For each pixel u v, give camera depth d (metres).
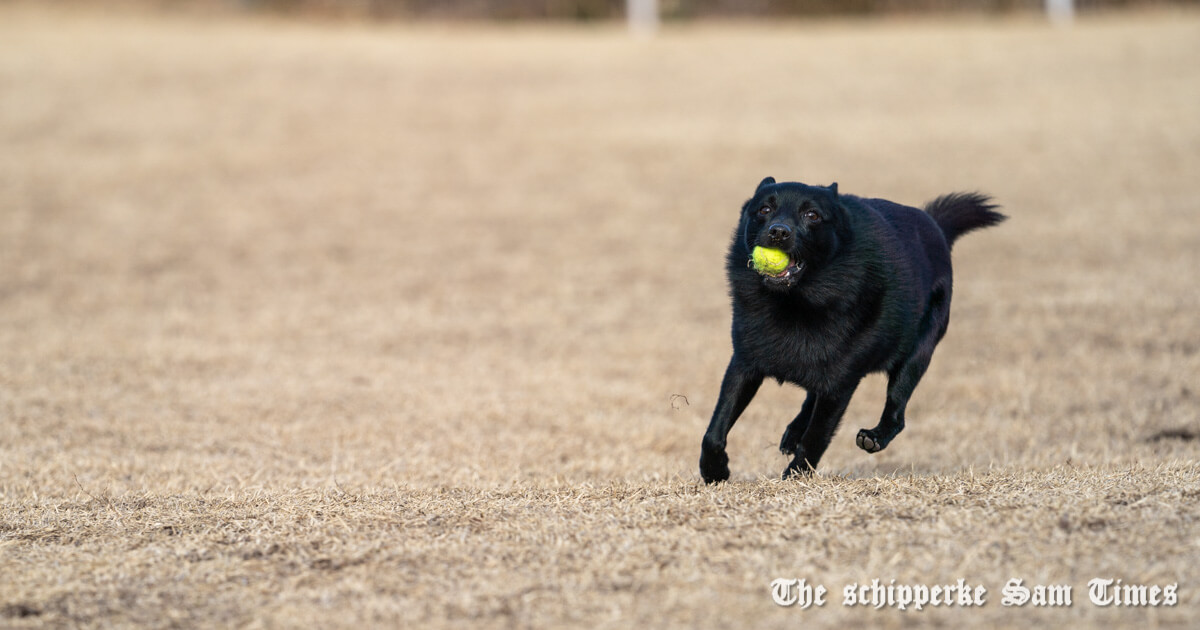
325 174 22.09
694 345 13.81
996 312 14.46
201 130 24.92
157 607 4.93
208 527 6.03
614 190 21.03
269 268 17.34
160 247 18.30
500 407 11.33
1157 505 5.61
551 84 29.11
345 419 10.84
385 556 5.42
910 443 10.11
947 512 5.66
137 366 12.77
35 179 21.69
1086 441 9.97
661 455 9.70
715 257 17.62
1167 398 11.19
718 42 34.00
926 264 7.18
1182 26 32.97
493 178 21.84
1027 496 5.89
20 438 9.86
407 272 17.11
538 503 6.33
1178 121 23.61
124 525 6.20
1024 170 21.09
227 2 41.91
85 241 18.53
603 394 11.89
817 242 6.36
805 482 6.45
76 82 28.38
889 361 6.88
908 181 20.42
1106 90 26.55
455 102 27.28
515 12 41.41
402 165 22.66
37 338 13.95
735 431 10.52
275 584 5.13
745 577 4.98
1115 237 17.33
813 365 6.62
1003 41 32.69
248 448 9.70
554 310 15.38
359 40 34.03
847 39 34.00
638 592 4.89
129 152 23.44
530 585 5.02
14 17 36.09
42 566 5.45
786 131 24.33
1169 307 14.06
